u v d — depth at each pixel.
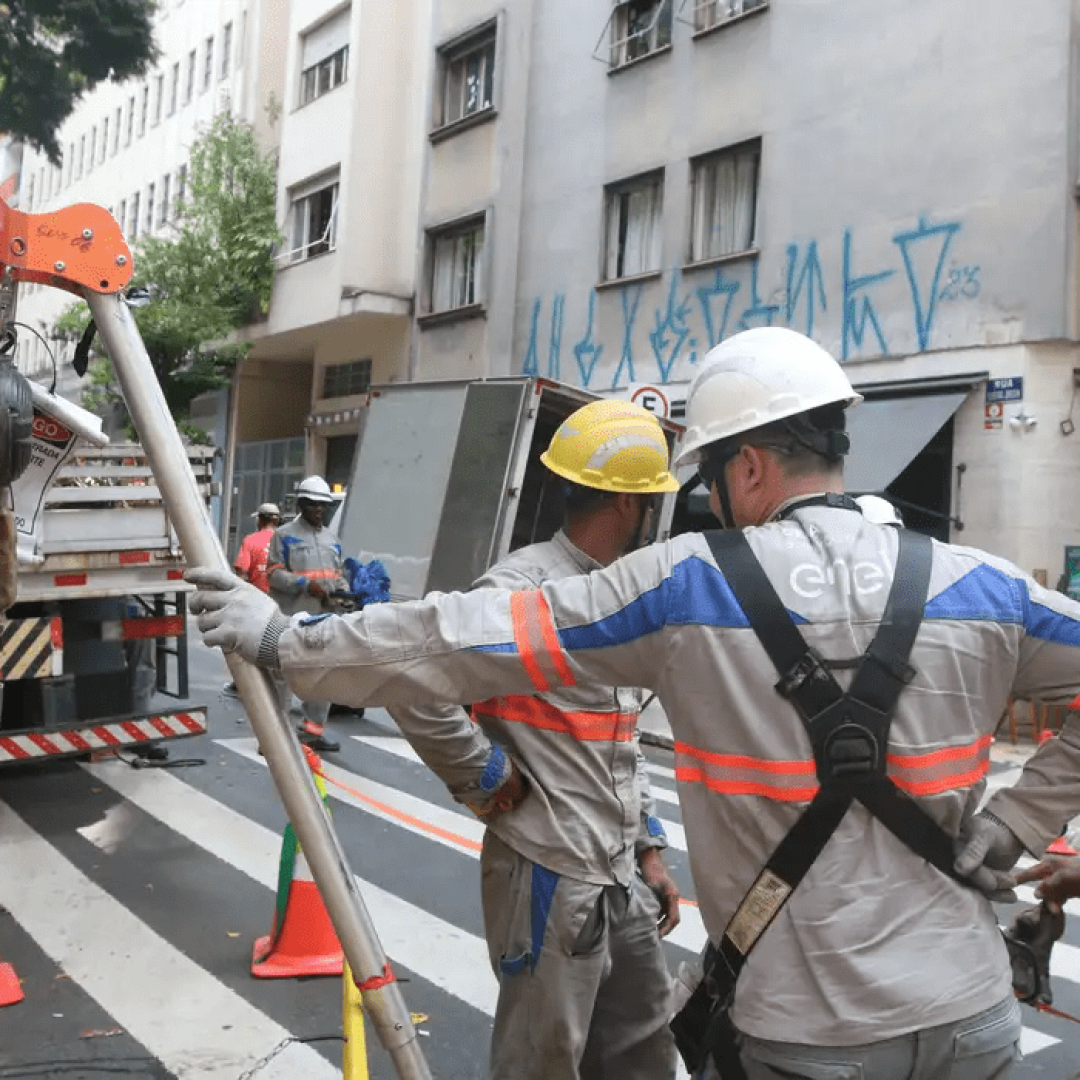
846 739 1.53
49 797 7.29
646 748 9.91
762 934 1.57
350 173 20.53
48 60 19.09
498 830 2.57
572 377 17.14
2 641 6.78
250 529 24.72
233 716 10.25
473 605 1.69
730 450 1.80
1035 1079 3.87
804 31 13.89
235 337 23.78
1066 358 11.24
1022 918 1.90
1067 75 11.20
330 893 1.85
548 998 2.50
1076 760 1.63
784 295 13.95
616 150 16.61
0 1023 4.02
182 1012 4.14
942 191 12.21
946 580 1.64
